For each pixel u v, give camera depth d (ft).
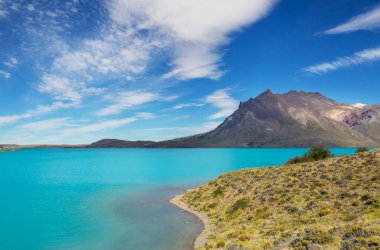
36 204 183.73
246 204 136.98
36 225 131.54
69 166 575.38
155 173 395.75
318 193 121.90
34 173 427.33
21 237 114.01
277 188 142.00
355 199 106.32
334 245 68.69
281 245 76.95
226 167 475.72
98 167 537.65
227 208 145.69
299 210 110.52
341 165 147.64
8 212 160.25
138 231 121.29
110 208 168.66
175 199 195.62
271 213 117.19
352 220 88.63
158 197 205.67
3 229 126.00
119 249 100.07
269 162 558.97
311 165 163.94
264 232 96.12
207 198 173.99
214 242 97.50
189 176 345.51
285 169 174.29
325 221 94.43
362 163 140.97
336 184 126.21
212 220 136.05
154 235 115.75
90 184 288.51
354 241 66.90
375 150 157.89
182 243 105.60
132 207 171.32
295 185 139.54
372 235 68.90
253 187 157.99
